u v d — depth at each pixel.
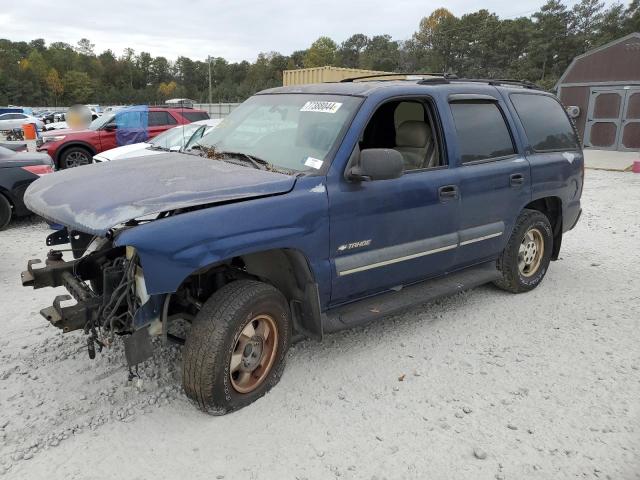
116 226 2.98
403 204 4.00
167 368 3.89
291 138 3.97
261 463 2.93
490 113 4.94
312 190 3.50
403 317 4.91
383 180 3.88
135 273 3.03
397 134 4.70
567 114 5.95
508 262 5.23
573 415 3.43
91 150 13.74
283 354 3.60
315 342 4.36
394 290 4.29
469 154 4.59
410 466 2.94
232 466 2.90
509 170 4.90
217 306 3.21
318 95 4.22
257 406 3.44
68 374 3.78
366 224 3.79
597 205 10.44
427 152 4.51
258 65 143.00
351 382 3.76
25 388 3.59
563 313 5.06
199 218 3.02
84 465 2.88
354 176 3.61
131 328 3.18
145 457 2.96
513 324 4.79
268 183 3.36
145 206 2.92
